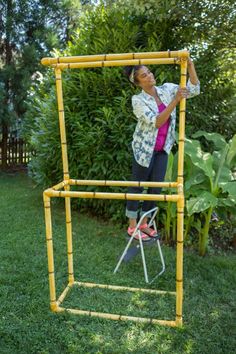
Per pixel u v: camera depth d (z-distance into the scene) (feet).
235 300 8.93
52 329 7.63
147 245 11.75
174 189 11.53
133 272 10.37
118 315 8.13
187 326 7.81
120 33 13.73
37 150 16.60
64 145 9.02
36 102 18.22
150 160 9.04
